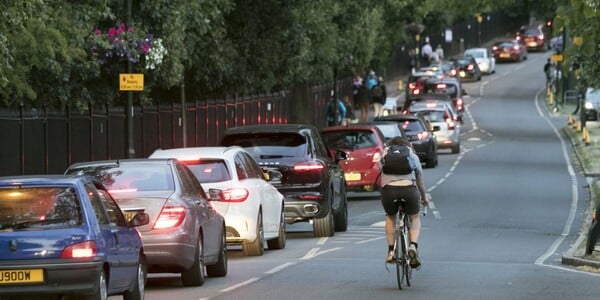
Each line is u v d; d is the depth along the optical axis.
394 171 43.97
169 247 43.72
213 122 115.56
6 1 51.03
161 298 42.06
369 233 70.50
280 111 143.25
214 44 94.75
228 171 55.09
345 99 172.50
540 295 42.19
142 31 72.31
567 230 72.75
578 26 44.91
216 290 44.28
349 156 88.06
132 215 43.88
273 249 61.19
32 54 55.16
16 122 69.38
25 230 34.66
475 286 44.88
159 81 82.88
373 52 175.12
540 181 107.31
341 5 129.00
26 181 35.44
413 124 120.38
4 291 34.28
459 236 68.75
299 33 110.06
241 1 103.44
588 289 44.16
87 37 67.12
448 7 103.94
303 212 65.12
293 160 65.00
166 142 101.44
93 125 81.50
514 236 69.00
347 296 41.84
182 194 45.34
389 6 179.00
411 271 46.28
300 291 43.38
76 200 35.25
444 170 118.50
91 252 34.66
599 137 149.50
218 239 48.75
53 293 34.41
